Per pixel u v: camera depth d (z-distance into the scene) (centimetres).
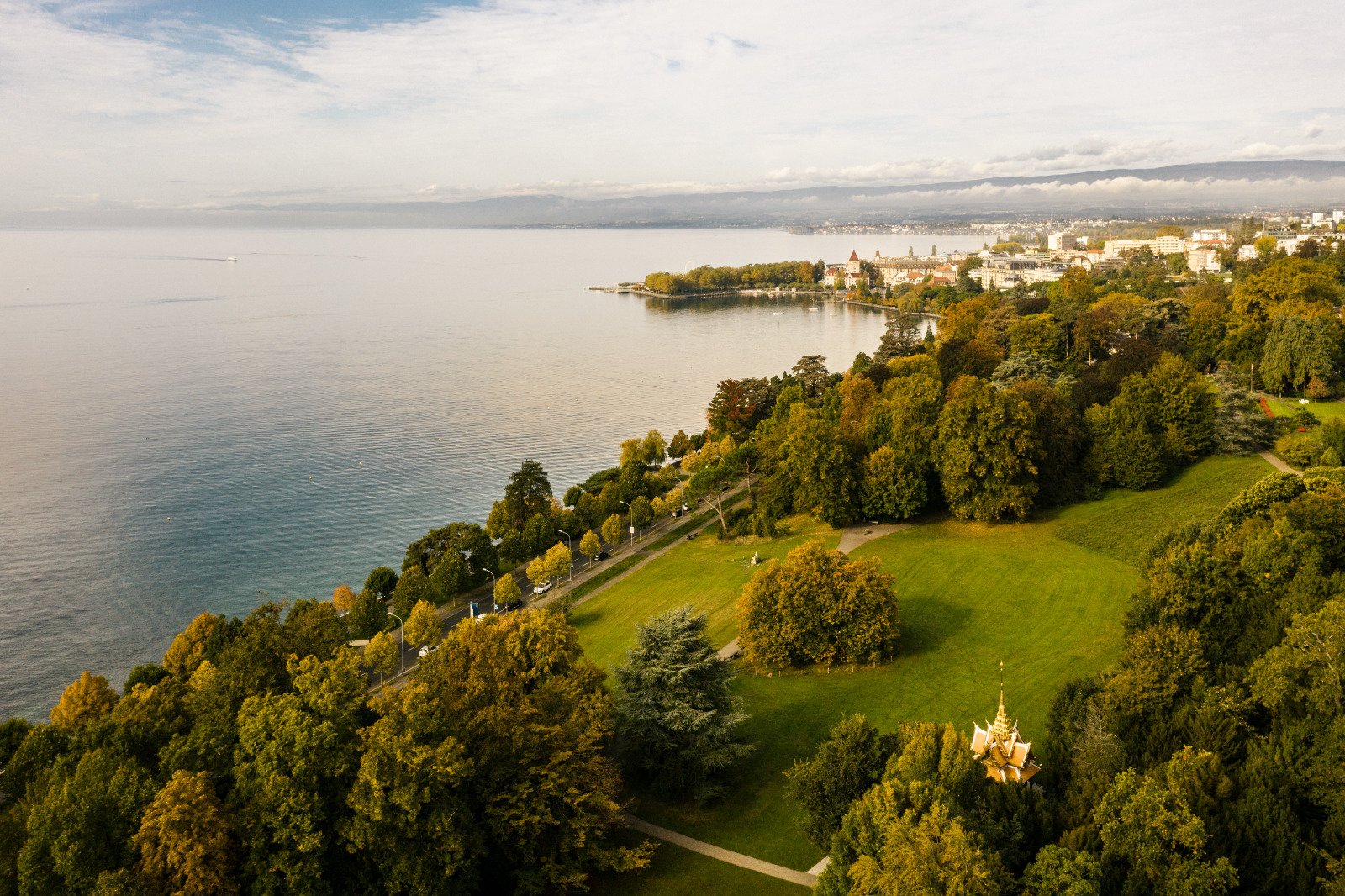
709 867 6444
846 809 6059
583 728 6719
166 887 5175
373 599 12275
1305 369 15488
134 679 10019
